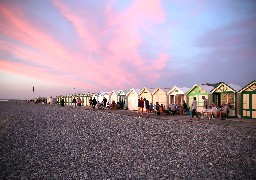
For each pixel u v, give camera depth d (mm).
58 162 11828
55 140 16578
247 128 19656
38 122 25484
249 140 15273
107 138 16969
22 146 15023
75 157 12617
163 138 16531
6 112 40375
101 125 22750
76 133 18969
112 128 20984
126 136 17500
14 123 25141
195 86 34188
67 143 15688
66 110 42750
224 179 9227
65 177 9906
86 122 24938
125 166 11102
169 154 12812
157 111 32812
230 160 11508
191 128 20078
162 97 39000
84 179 9672
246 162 11133
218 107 28125
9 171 10656
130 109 44500
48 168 10992
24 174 10281
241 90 28125
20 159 12375
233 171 10055
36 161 12023
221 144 14469
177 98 36969
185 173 10016
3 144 15602
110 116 30594
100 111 39969
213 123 23031
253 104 27375
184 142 15258
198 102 34000
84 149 14164
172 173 10062
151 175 9906
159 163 11398
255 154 12289
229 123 22938
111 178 9703
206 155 12422
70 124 23656
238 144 14367
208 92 32312
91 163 11617
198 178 9422
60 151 13781
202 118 27859
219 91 30734
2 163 11773
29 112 39125
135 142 15625
